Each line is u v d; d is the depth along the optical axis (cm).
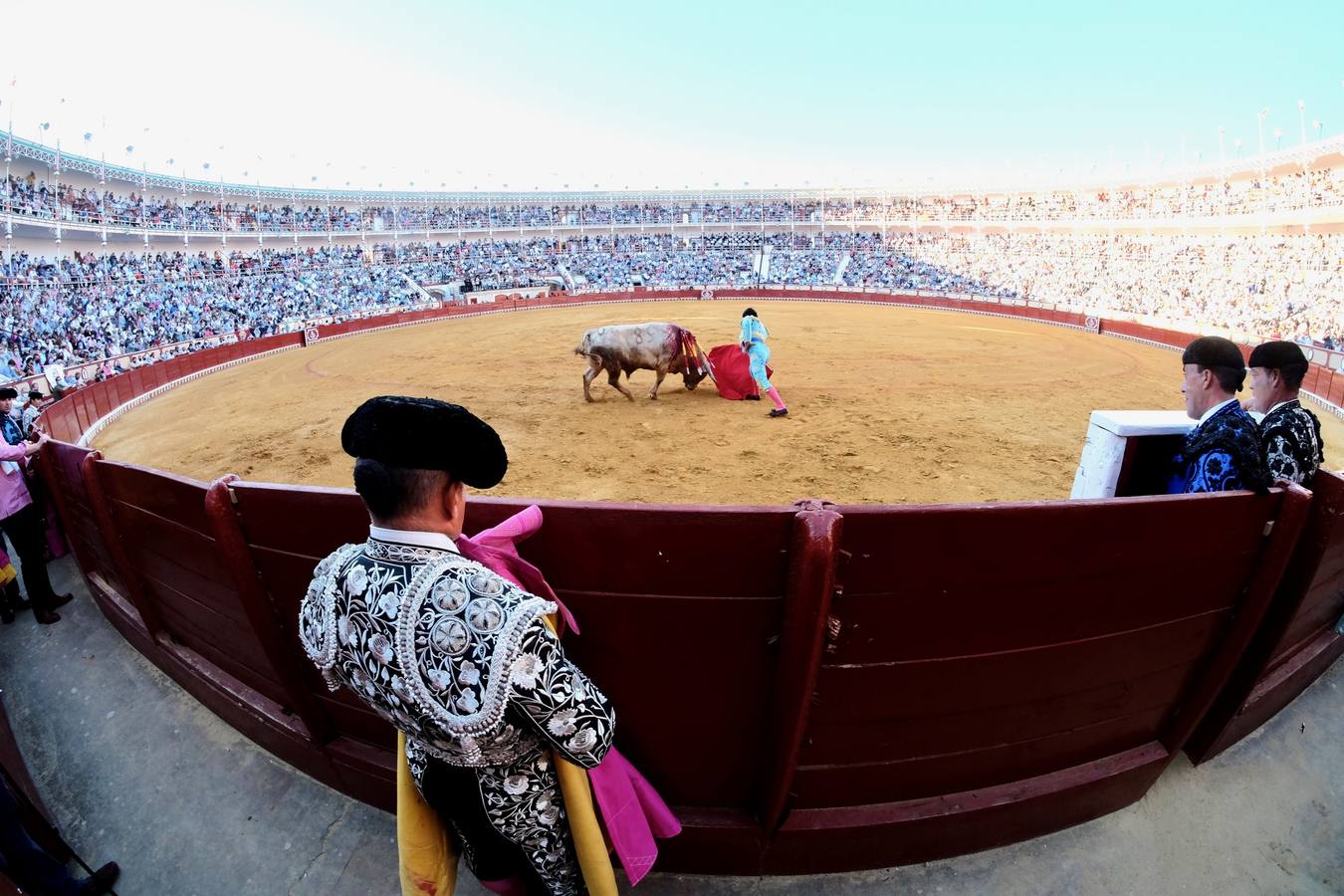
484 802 126
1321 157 3275
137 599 266
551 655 109
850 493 698
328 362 1931
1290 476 199
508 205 6103
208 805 226
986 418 1031
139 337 2155
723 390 1166
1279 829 211
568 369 1565
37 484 380
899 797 190
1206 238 3550
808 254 5362
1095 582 165
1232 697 216
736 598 152
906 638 161
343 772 217
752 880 194
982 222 5109
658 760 182
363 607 109
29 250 2758
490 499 154
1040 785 197
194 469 899
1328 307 2264
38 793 233
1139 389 1302
